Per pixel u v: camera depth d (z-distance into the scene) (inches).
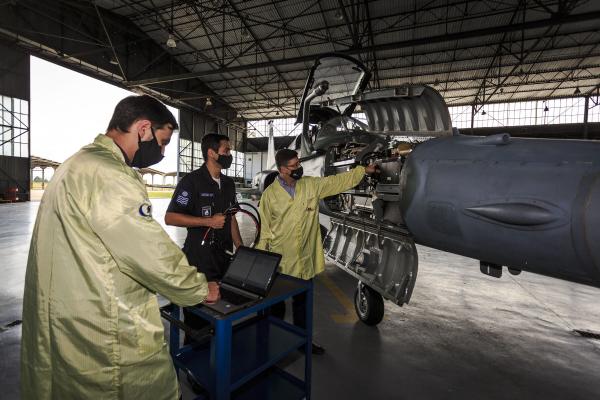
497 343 94.3
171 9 495.5
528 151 53.6
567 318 114.3
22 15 468.8
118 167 34.2
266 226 86.8
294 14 483.8
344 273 171.0
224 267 74.7
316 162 129.8
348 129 133.3
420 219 67.9
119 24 530.0
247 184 1090.1
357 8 428.8
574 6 363.3
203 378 55.9
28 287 36.2
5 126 547.2
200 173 73.2
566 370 80.7
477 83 655.1
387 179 87.1
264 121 1049.5
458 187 58.7
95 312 33.3
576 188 44.8
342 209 127.3
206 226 65.8
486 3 422.9
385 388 71.7
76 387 34.2
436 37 380.5
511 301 131.0
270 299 52.7
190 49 631.8
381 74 629.6
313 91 137.3
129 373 34.9
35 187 1160.2
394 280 84.7
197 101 822.5
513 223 50.3
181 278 36.0
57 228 33.8
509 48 522.9
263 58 624.4
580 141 50.9
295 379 66.5
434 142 70.4
